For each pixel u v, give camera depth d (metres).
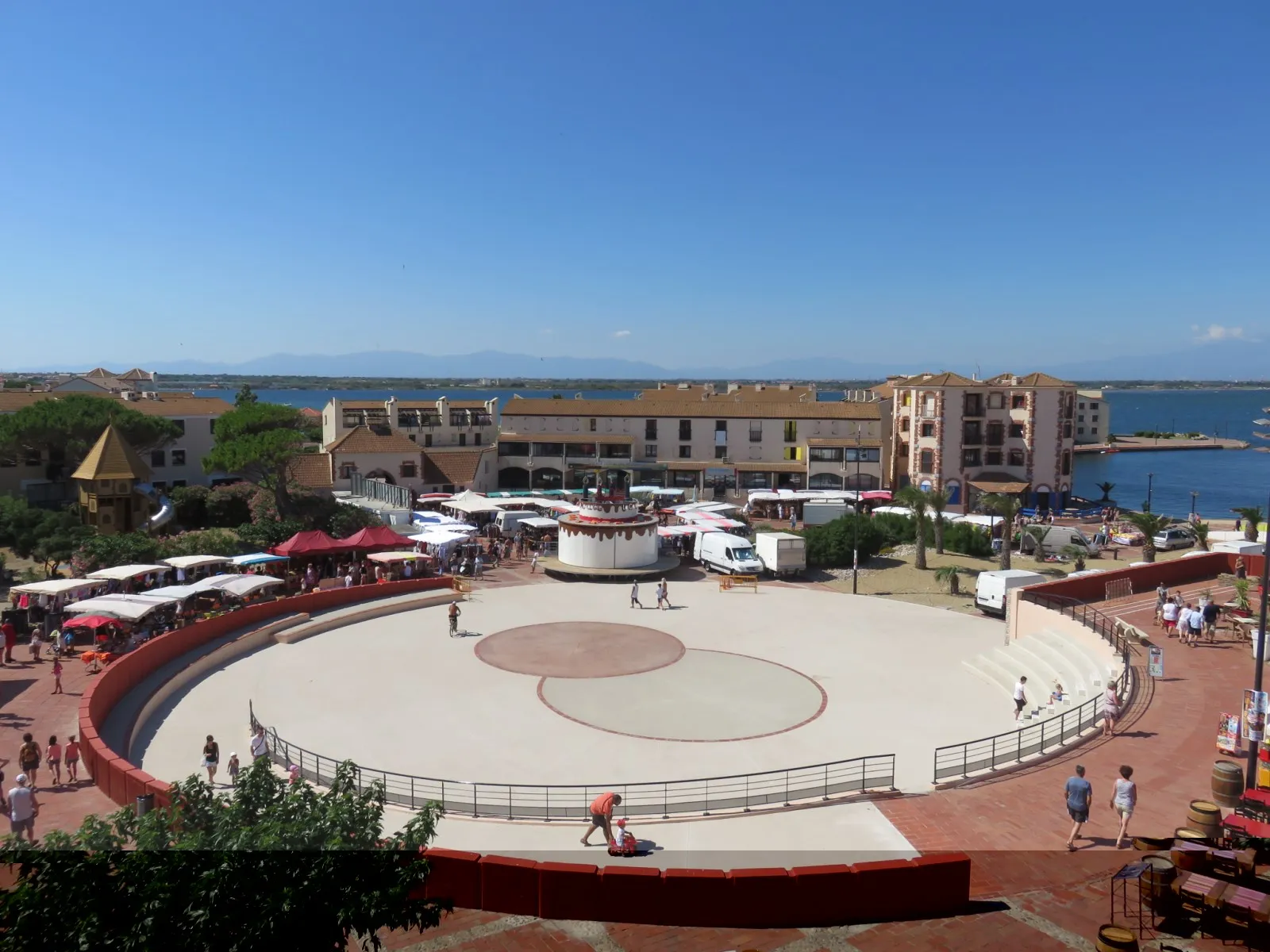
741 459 95.75
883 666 35.59
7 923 10.37
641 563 55.41
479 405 102.75
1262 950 14.12
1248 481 136.25
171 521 65.81
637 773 24.67
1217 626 34.44
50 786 22.97
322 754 26.17
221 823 11.70
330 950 10.93
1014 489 86.25
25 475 70.31
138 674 31.55
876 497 82.62
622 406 97.56
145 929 10.12
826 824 20.17
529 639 39.81
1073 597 38.56
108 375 135.88
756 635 40.53
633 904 15.38
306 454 82.88
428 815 12.48
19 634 38.00
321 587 49.66
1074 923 15.20
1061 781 21.55
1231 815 17.64
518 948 14.60
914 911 15.62
